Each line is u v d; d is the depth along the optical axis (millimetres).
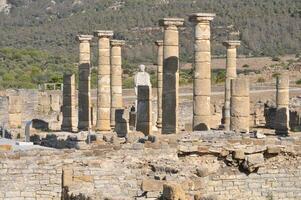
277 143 46969
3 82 148000
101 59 82000
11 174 43000
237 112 63125
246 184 45344
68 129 87938
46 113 105250
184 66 178500
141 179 40000
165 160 44031
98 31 82000
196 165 44094
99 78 82125
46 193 43031
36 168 43125
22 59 181375
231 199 44656
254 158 45625
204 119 63656
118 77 84562
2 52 184625
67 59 188750
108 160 43281
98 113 81875
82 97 83000
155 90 121625
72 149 45625
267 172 45750
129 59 193000
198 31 63969
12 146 49094
